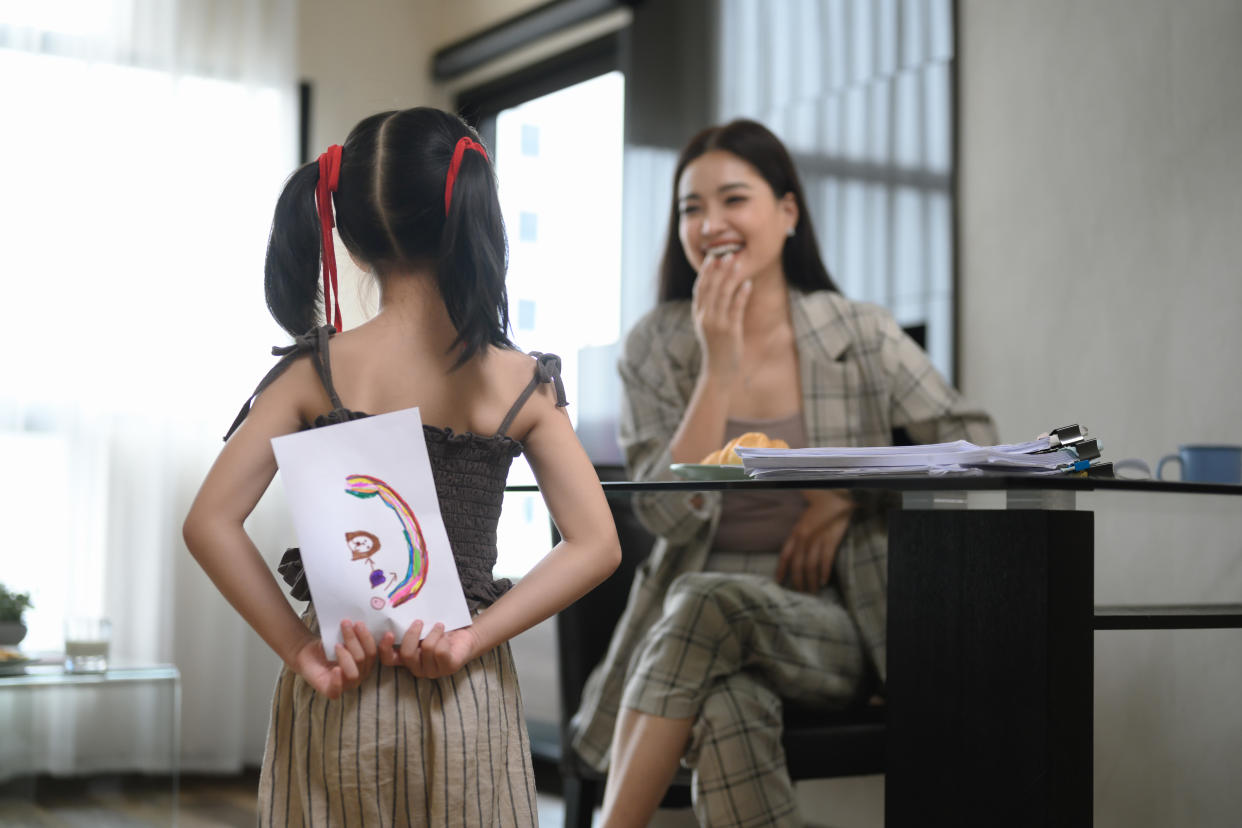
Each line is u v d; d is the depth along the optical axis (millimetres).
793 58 2914
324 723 1062
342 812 1058
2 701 2773
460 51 4223
